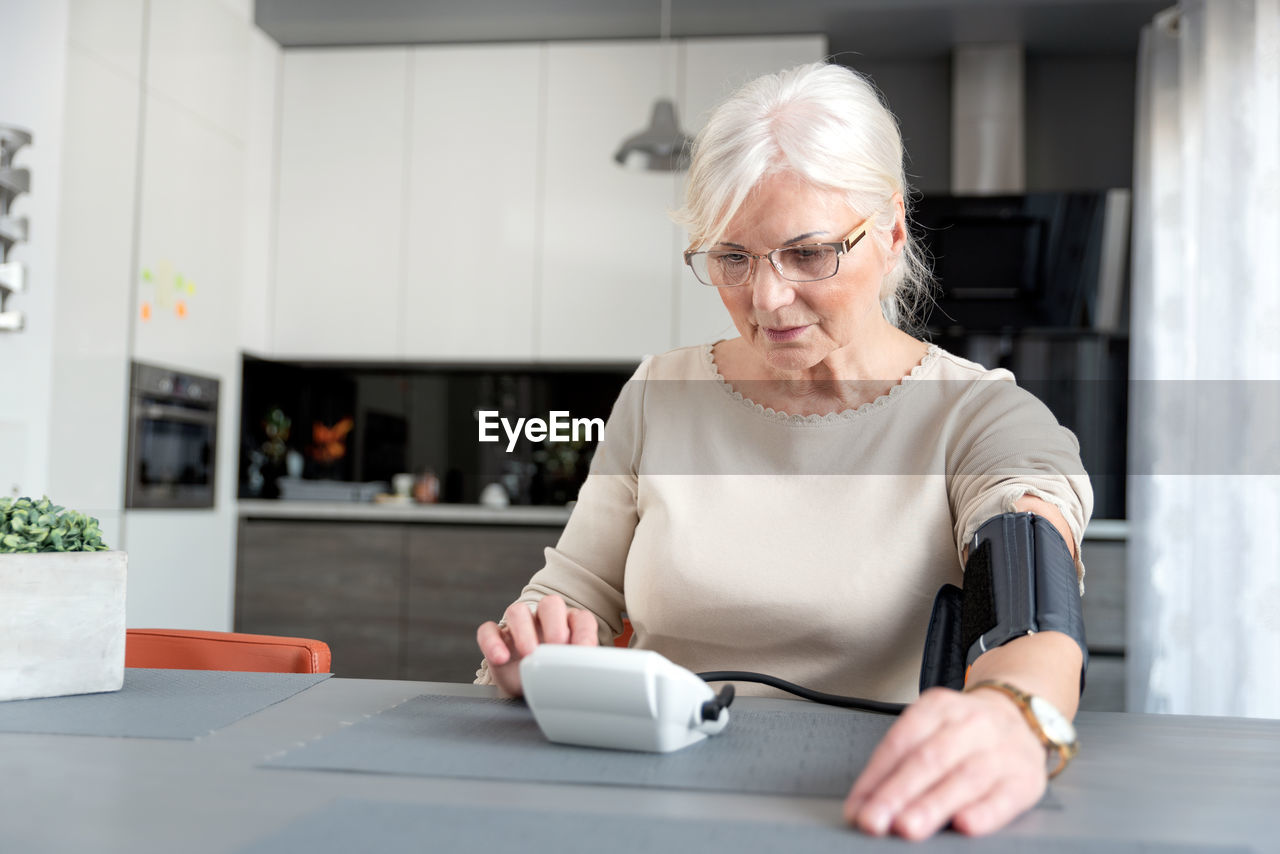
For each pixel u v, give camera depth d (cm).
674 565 108
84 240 281
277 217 386
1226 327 240
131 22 300
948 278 350
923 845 48
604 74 375
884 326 114
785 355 99
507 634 85
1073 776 61
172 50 320
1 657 78
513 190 377
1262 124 224
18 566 78
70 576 81
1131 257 348
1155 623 282
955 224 346
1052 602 73
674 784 58
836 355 108
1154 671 280
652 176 372
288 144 387
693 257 102
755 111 94
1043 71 395
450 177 379
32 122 264
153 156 311
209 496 340
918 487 105
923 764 51
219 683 88
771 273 94
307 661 112
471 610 345
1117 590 309
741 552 107
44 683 80
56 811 51
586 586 117
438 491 412
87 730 69
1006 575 76
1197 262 259
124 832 48
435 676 344
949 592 91
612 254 372
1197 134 272
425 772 59
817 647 104
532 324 375
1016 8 350
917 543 104
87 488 282
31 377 261
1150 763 64
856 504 106
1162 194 298
